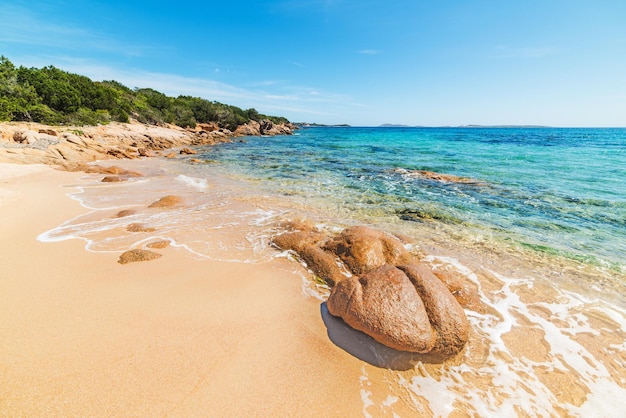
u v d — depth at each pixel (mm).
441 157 27500
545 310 5426
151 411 3240
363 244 6598
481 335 4754
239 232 8734
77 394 3371
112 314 4812
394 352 4234
